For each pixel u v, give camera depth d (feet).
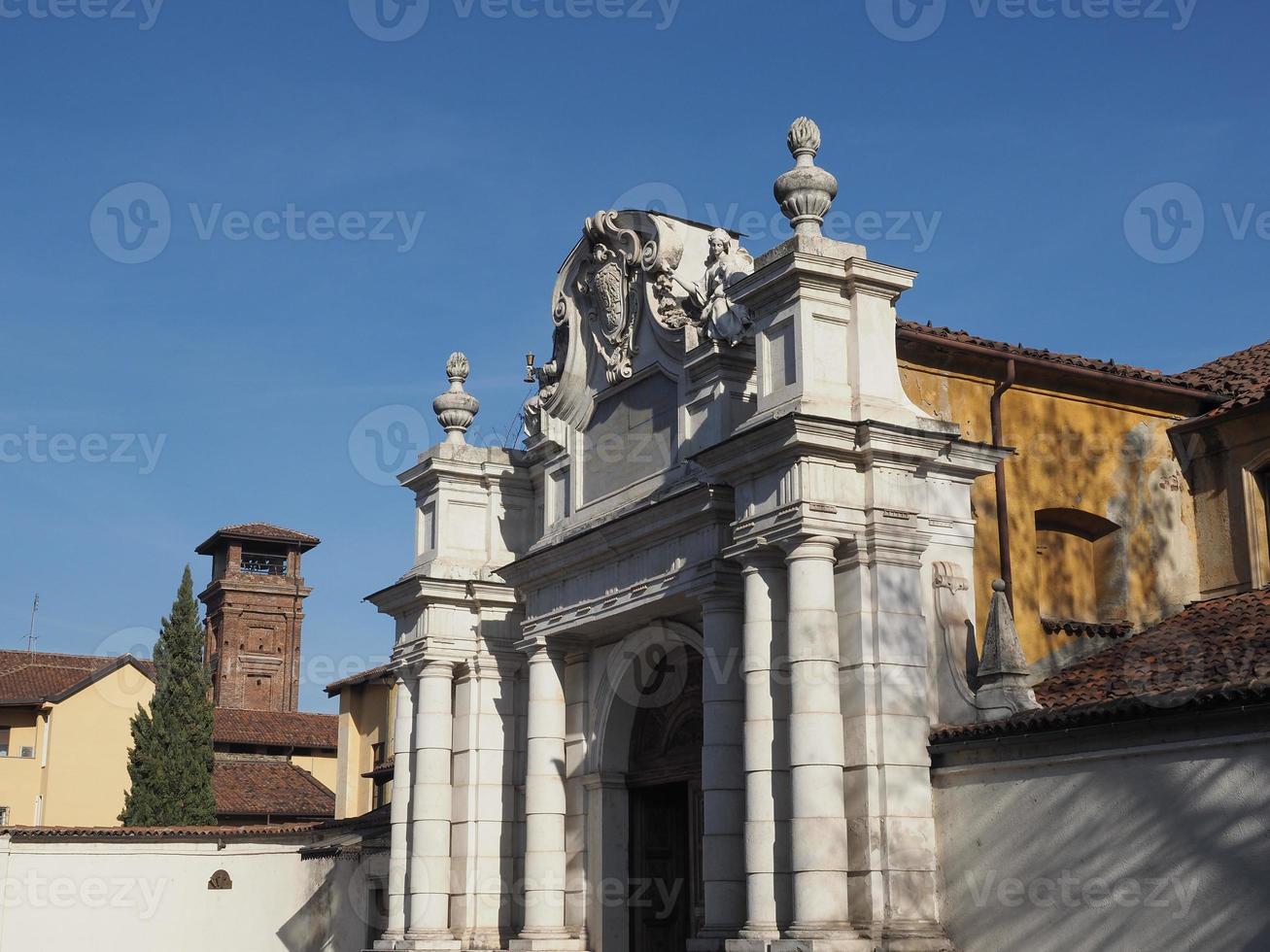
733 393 69.62
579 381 81.66
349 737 150.61
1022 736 55.67
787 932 57.00
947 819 58.54
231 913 118.83
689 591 67.46
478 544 88.12
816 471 59.88
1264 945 47.06
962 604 63.31
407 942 83.10
